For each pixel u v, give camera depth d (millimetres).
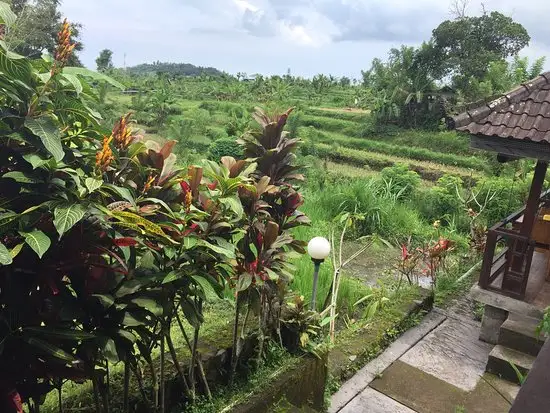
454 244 7770
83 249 1947
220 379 3180
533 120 4391
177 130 20469
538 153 4277
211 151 15180
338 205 9812
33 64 1978
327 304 5316
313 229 8289
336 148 23156
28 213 1850
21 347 1911
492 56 27609
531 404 1419
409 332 5160
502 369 4391
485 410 3953
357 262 8094
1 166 1947
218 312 4996
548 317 3871
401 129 28656
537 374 1534
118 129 2377
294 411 3213
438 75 28312
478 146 4559
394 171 12820
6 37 2141
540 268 5547
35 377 1952
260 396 3062
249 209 3037
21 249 1885
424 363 4590
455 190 11719
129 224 1947
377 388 4168
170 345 2641
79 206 1812
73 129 2158
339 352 4445
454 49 28828
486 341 5023
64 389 3195
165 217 2385
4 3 1834
